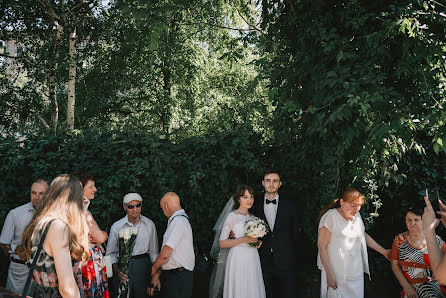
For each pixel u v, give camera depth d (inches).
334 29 169.6
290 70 191.9
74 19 453.4
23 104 468.4
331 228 152.5
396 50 167.8
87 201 132.0
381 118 159.2
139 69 486.0
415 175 204.4
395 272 158.2
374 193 199.8
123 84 519.8
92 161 196.9
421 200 204.8
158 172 194.9
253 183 205.5
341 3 177.3
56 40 446.3
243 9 312.7
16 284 155.8
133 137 201.9
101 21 486.9
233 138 203.8
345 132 165.6
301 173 202.8
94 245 131.5
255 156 205.3
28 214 158.7
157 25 237.9
